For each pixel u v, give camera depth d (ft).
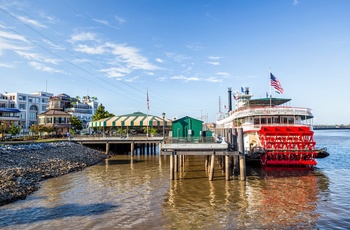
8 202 59.21
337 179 84.33
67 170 100.12
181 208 55.42
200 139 80.48
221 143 79.05
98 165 120.06
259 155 102.12
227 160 79.66
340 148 220.64
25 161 97.40
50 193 68.23
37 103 326.03
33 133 209.46
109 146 176.76
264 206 56.54
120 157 153.58
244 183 77.46
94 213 52.90
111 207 56.59
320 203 58.80
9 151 102.83
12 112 235.20
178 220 48.75
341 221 48.06
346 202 59.57
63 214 52.31
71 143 152.25
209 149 79.61
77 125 243.81
